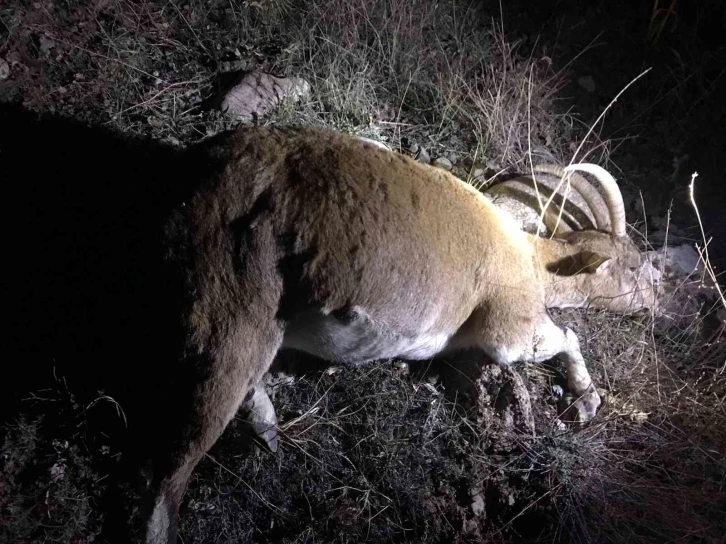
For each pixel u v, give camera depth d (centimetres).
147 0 199
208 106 183
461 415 155
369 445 149
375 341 138
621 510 145
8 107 165
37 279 150
